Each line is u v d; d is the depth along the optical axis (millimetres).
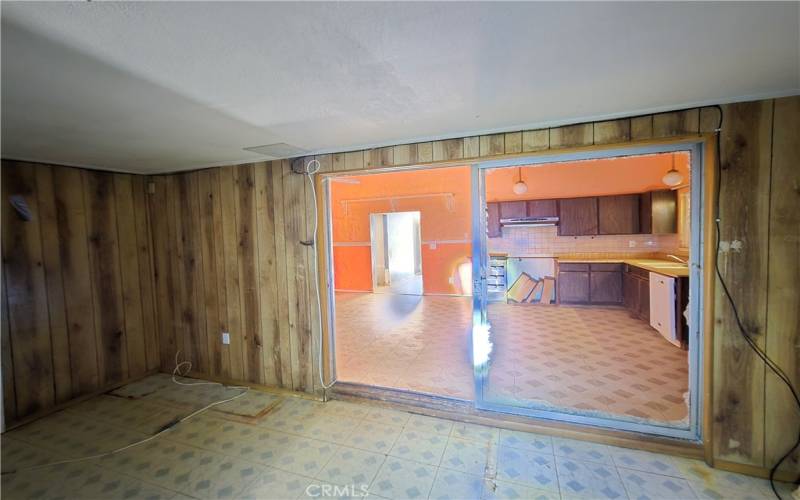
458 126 2189
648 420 2305
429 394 2789
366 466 2139
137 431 2582
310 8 963
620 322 4918
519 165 2410
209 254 3330
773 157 1837
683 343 3896
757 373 1919
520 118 2064
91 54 1198
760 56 1358
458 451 2250
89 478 2111
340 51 1230
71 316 3029
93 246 3178
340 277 8008
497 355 3785
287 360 3096
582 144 2154
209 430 2568
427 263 7195
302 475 2080
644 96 1769
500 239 6578
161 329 3625
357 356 3852
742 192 1891
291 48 1197
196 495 1953
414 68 1381
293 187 2955
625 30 1148
